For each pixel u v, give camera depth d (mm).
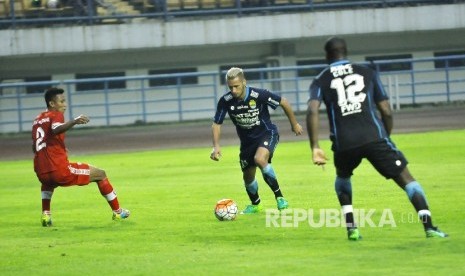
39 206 50219
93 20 130250
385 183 51531
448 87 125812
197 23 130625
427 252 29859
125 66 132500
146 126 121688
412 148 74688
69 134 116250
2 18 129375
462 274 26312
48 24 130250
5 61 129375
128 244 34812
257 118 40906
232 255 31203
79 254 33031
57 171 40469
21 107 121625
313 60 136250
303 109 133000
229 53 134625
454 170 56906
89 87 131250
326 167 64250
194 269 28922
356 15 133375
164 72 133875
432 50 138125
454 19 135250
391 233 34094
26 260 32281
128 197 51625
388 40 136875
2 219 44781
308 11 132875
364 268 27797
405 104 129125
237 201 47312
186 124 122062
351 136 30781
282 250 31750
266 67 135625
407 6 134750
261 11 133250
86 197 53531
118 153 89812
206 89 133125
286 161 70500
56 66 131125
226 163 72000
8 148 102750
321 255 30375
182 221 40531
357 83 30953
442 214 38438
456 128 94625
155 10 132625
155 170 69188
